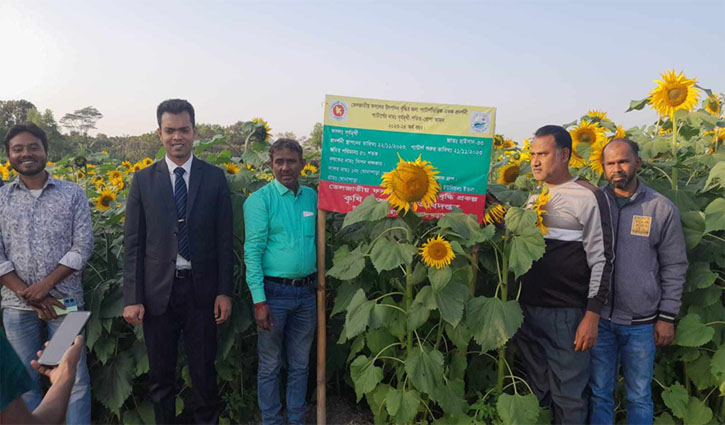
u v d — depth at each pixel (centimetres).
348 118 380
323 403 392
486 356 406
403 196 320
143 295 349
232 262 366
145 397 423
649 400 336
